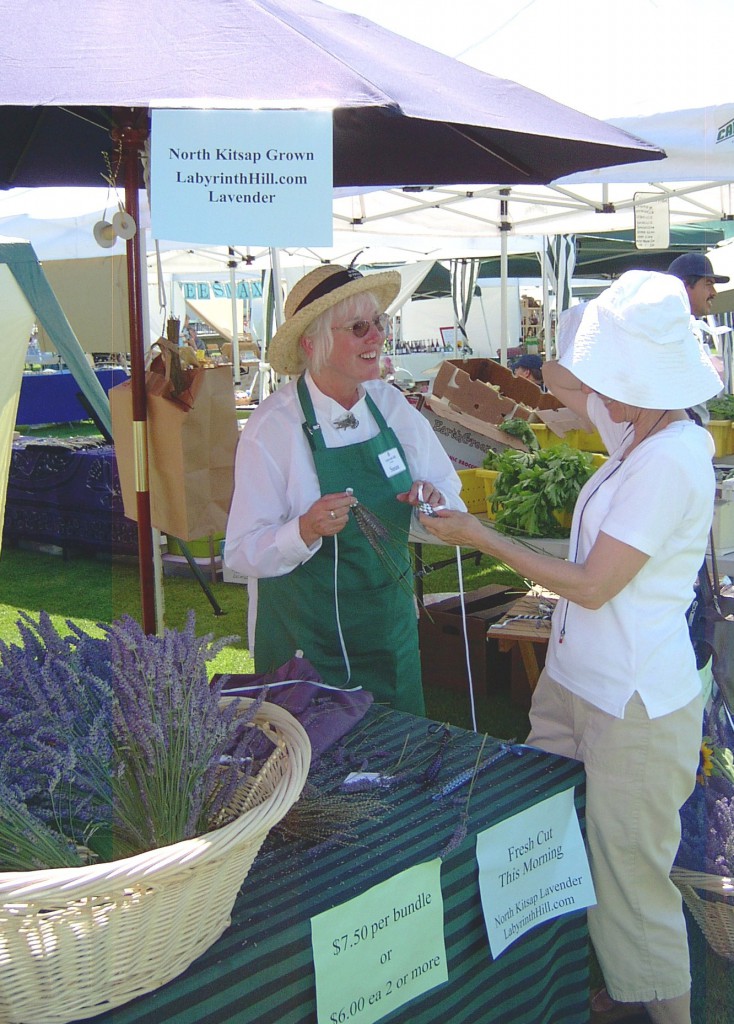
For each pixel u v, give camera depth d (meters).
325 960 1.36
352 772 1.80
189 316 21.27
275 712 1.57
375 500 2.47
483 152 3.12
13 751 1.17
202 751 1.28
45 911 1.03
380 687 2.55
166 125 1.31
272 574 2.39
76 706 1.22
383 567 2.49
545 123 1.73
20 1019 1.07
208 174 1.32
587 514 1.89
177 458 3.96
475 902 1.61
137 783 1.26
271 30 1.48
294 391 2.55
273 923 1.32
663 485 1.70
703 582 2.48
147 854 1.08
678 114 4.11
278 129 1.33
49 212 4.39
